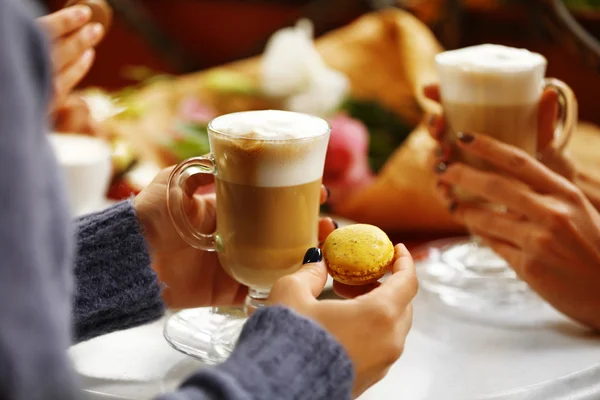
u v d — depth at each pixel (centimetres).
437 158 94
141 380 79
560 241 85
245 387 63
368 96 136
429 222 110
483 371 81
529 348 85
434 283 95
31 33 55
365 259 75
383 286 71
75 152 103
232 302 89
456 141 92
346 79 134
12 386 53
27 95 54
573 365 82
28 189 54
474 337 86
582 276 85
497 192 87
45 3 188
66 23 84
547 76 146
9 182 53
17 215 54
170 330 82
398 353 71
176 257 86
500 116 90
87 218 79
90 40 87
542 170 87
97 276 78
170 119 124
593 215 85
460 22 142
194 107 124
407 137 131
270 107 128
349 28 147
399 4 156
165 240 84
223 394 62
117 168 112
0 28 53
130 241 79
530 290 94
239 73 136
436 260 99
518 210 87
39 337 54
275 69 124
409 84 132
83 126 114
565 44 124
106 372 80
